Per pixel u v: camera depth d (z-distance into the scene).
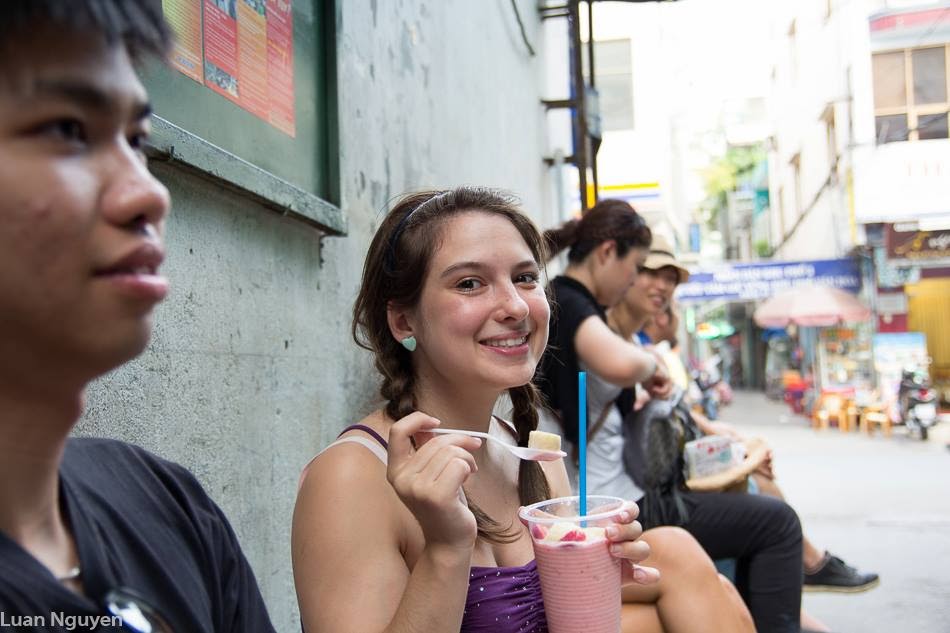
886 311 14.30
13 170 0.66
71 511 0.83
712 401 12.24
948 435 12.70
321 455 1.60
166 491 1.02
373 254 1.84
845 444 12.17
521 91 6.93
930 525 6.48
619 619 1.54
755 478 3.68
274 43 2.30
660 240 3.64
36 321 0.68
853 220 13.92
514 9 6.46
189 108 1.84
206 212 1.93
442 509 1.24
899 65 13.55
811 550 3.83
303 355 2.50
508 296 1.67
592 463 3.02
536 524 1.51
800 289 15.02
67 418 0.77
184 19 1.82
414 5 3.90
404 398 1.76
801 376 20.02
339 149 2.70
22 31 0.65
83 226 0.69
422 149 3.99
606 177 14.95
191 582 0.95
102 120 0.71
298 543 1.51
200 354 1.89
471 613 1.54
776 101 21.55
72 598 0.76
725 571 3.12
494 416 2.04
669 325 4.45
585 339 2.98
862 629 4.24
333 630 1.39
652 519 2.84
